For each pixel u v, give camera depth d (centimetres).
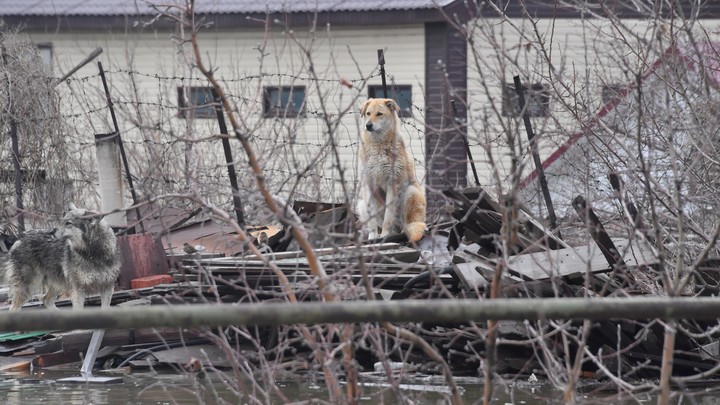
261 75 1702
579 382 1559
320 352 1048
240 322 734
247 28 4688
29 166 2878
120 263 2169
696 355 1490
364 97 4581
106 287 2077
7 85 2853
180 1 3084
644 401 1417
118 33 4775
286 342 1120
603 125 1570
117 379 1652
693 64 1758
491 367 1008
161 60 4684
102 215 1023
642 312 744
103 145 2495
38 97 2912
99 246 2048
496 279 1019
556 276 1418
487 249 1753
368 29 4691
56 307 2198
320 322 740
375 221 2248
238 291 1781
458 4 4509
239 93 3341
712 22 3075
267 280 1752
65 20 4759
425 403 1412
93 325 726
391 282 1753
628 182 1697
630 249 1573
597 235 1482
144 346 1864
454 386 1028
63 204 2878
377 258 1855
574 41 3872
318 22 4625
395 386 1054
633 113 1788
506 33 3559
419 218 2275
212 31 4706
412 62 4669
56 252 2059
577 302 744
